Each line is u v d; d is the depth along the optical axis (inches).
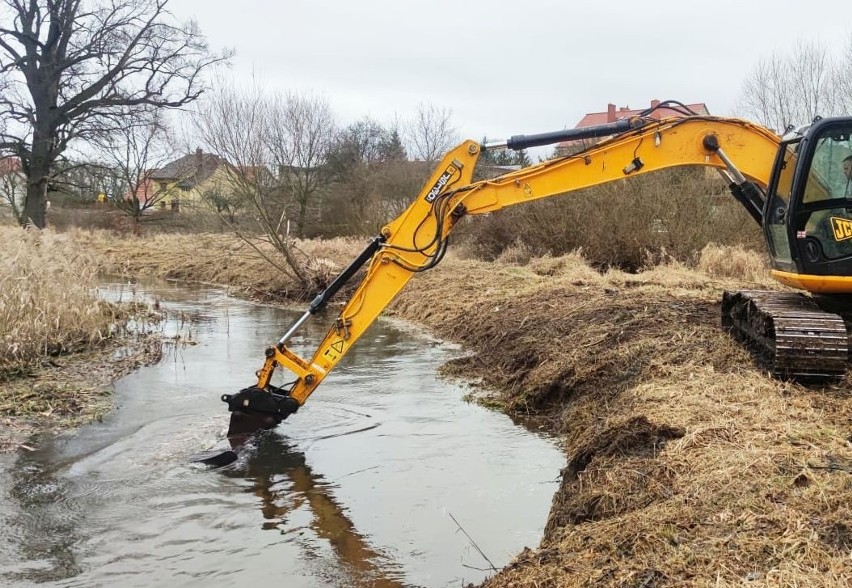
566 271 651.5
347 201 1293.1
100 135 1168.2
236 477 258.2
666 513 170.7
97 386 364.5
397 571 193.6
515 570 169.5
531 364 380.2
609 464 221.1
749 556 144.9
